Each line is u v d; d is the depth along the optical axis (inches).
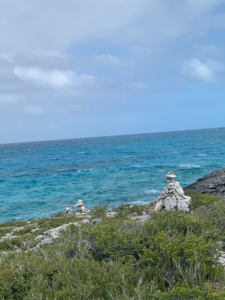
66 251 250.2
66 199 1379.2
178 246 211.3
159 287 183.0
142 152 4047.7
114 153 4318.4
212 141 5452.8
